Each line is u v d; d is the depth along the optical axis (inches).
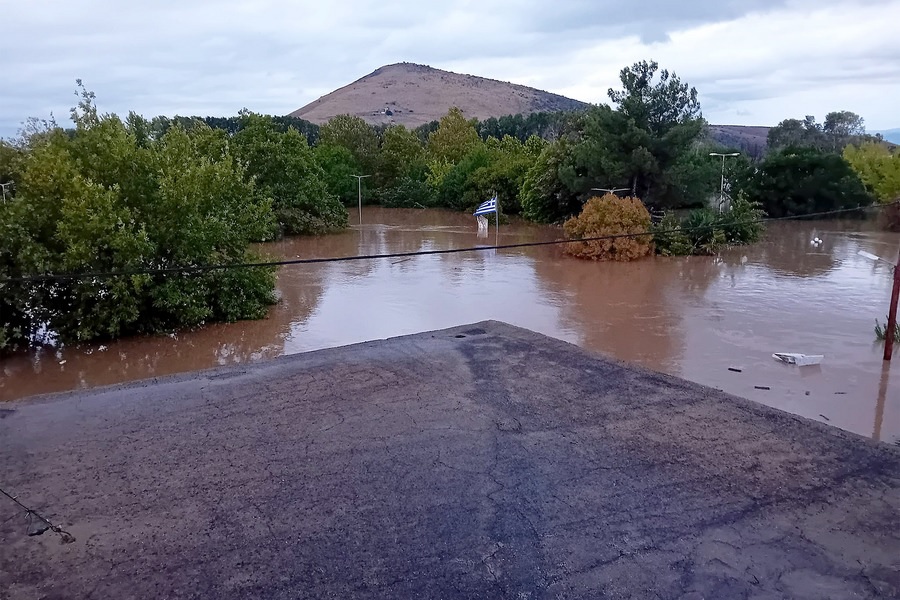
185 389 153.2
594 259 847.1
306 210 1120.2
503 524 96.5
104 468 114.0
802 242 978.7
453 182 1640.0
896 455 119.1
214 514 99.4
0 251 467.2
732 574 85.8
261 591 82.0
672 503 102.3
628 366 169.0
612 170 1025.5
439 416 135.9
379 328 520.1
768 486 107.6
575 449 120.6
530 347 185.5
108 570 86.4
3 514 99.7
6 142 698.2
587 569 86.4
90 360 457.7
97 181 516.4
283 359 176.7
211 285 545.6
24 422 134.1
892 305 416.8
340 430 129.3
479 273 754.8
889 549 91.4
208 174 569.6
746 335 487.2
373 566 86.8
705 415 136.7
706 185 1061.1
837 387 377.7
